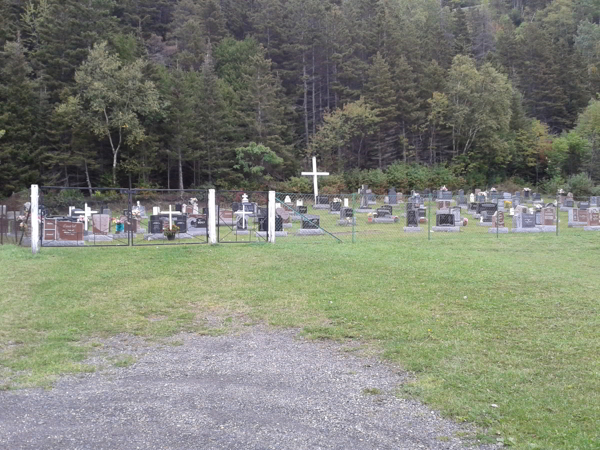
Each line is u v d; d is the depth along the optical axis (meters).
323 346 8.02
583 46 86.44
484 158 62.72
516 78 73.00
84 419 5.41
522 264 14.52
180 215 20.08
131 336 8.73
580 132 63.09
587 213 24.94
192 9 70.88
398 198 42.44
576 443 4.76
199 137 49.28
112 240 18.86
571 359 7.04
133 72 42.31
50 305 10.35
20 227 18.31
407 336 8.25
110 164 46.38
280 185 50.34
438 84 62.34
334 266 13.88
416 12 92.44
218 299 11.00
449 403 5.69
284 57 67.50
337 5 79.06
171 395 6.10
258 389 6.27
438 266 13.77
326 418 5.39
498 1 112.88
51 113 41.34
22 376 6.81
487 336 8.13
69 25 43.53
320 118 64.69
